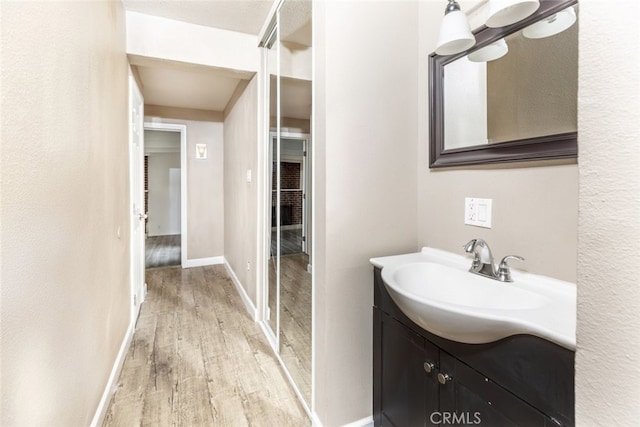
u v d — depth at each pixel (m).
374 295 1.44
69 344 1.20
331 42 1.37
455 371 1.01
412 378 1.20
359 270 1.48
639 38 0.40
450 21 1.13
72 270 1.24
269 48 2.53
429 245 1.55
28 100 0.93
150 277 4.06
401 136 1.55
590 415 0.46
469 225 1.33
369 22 1.45
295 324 2.02
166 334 2.54
